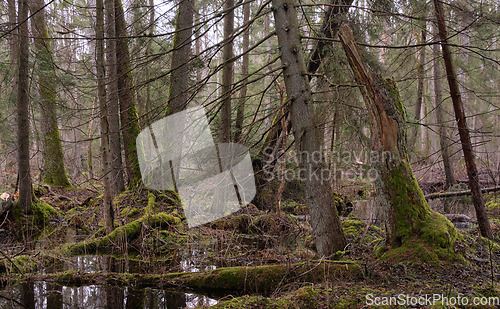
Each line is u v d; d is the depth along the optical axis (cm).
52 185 1251
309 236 625
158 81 813
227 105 577
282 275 392
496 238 496
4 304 382
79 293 413
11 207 792
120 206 824
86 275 459
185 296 394
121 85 734
